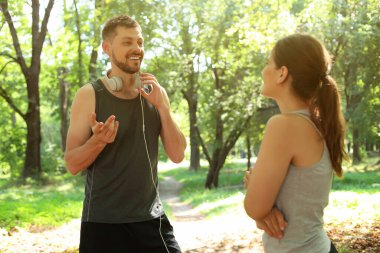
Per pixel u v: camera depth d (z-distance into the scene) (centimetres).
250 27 1467
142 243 318
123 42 319
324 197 223
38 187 2747
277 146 212
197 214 1770
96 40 2775
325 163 220
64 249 799
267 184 211
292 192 216
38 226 1075
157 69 2953
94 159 305
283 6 1428
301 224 217
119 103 321
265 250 227
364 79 2428
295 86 220
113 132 288
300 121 216
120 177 316
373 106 2670
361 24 2083
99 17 2773
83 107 317
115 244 315
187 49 2975
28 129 2945
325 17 1975
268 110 2873
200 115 3275
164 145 343
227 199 1917
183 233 1023
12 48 3095
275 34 1514
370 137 3428
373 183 2420
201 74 3303
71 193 2198
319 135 217
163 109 326
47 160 3850
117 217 314
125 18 326
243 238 846
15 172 3322
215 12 2742
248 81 2589
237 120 2709
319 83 221
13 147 3381
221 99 2867
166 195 3297
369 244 689
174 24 2838
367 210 1015
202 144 3150
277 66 224
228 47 2605
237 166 5778
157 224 328
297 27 1798
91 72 3256
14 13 2825
